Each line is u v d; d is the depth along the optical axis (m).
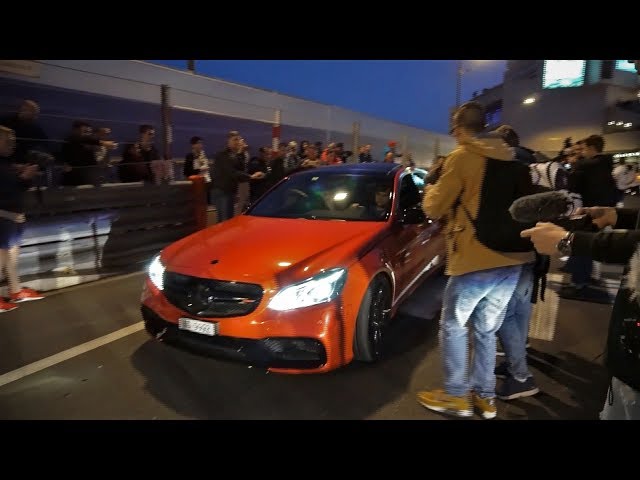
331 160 9.28
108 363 3.11
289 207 4.01
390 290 3.33
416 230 3.95
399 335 3.65
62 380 2.87
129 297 4.53
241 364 2.67
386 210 3.72
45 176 4.92
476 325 2.47
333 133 15.45
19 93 6.55
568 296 4.79
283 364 2.64
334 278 2.76
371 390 2.80
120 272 5.43
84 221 5.04
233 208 6.96
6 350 3.30
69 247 4.93
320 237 3.19
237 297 2.68
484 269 2.27
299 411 2.56
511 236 2.20
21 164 4.50
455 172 2.25
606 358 1.33
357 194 3.94
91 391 2.74
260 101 11.95
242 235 3.31
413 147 21.78
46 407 2.57
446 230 2.43
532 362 3.27
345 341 2.76
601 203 4.76
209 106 9.35
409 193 4.25
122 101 8.23
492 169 2.21
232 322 2.63
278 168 7.83
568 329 3.88
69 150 5.20
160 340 2.95
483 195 2.21
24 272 4.56
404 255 3.59
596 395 2.82
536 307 4.43
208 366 3.07
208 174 7.68
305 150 9.46
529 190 2.21
